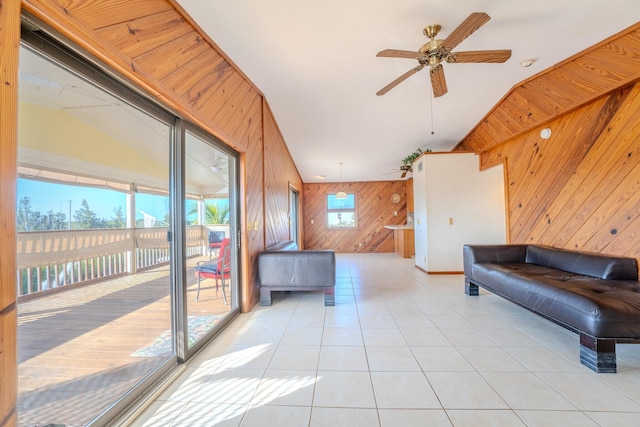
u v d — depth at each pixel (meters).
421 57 2.35
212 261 3.30
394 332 2.60
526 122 3.81
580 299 2.02
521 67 3.20
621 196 2.67
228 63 2.79
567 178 3.27
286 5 2.13
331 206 8.75
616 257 2.59
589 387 1.74
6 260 0.89
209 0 1.98
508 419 1.47
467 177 5.11
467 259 3.80
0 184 0.87
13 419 0.91
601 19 2.37
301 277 3.39
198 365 2.06
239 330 2.68
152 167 1.95
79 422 1.39
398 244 7.89
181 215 2.09
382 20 2.35
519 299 2.71
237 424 1.47
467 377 1.86
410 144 5.85
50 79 1.26
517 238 4.14
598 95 2.80
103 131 1.56
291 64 3.03
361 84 3.58
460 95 3.95
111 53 1.35
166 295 2.05
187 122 2.19
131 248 1.78
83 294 1.47
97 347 1.55
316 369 1.99
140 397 1.64
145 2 1.62
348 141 5.68
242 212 3.19
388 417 1.50
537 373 1.90
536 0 2.17
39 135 1.23
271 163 4.47
